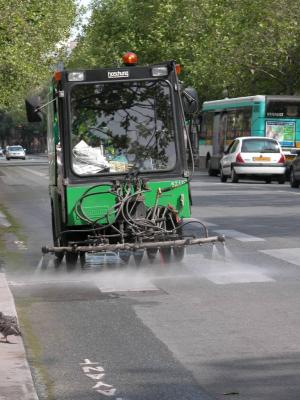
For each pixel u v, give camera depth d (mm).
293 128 58188
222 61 72438
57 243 18234
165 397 8633
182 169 17766
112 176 17578
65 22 75500
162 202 17594
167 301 13820
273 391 8758
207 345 10789
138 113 17859
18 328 10977
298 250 19469
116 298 14234
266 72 70375
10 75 67312
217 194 38594
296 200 34250
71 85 17703
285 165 49906
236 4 73625
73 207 17359
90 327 12008
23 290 15281
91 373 9594
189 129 18188
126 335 11445
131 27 99875
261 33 69000
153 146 17812
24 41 62656
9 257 19969
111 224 17297
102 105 17781
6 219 29844
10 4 44656
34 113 18031
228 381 9156
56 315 12906
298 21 67875
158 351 10539
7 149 141625
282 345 10672
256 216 27625
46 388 9039
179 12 87438
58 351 10648
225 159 51812
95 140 17703
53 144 18938
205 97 84000
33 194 44156
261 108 58125
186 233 22766
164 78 17906
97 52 103438
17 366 9539
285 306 13141
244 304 13383
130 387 9016
